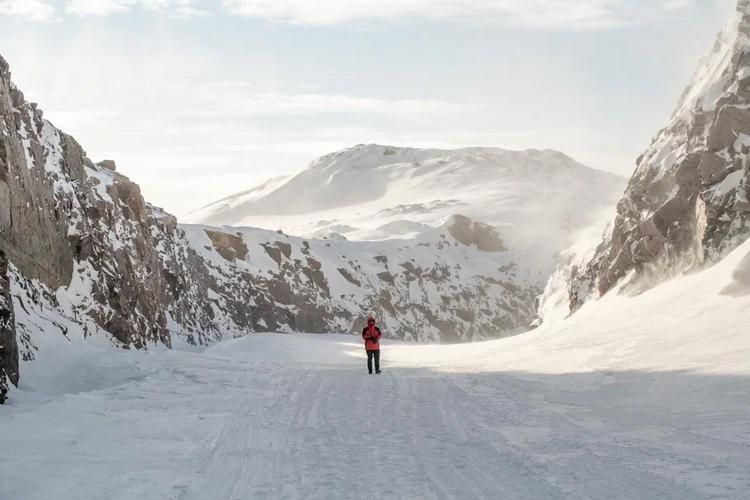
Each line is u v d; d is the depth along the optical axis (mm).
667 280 38875
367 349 23953
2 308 17453
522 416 13883
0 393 15875
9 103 29609
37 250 29984
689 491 7844
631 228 45094
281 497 8633
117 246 42656
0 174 26906
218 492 8969
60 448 11438
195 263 82312
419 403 16203
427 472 9547
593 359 23562
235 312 85438
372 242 133875
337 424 13656
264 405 16375
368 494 8578
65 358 23469
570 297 54906
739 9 44938
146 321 44969
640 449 10273
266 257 100875
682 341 23281
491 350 39375
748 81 35438
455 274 136250
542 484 8555
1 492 8922
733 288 27812
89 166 47094
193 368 23219
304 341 59906
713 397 14461
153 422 13945
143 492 8945
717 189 35031
